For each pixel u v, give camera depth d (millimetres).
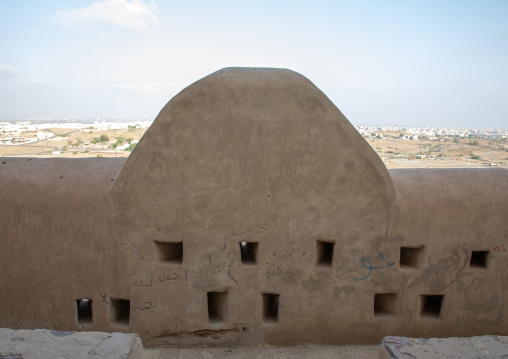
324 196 3125
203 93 2932
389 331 3338
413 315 3330
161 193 3098
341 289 3262
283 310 3273
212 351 3256
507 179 3352
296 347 3307
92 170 3250
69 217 3113
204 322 3268
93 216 3115
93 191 3113
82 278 3193
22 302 3211
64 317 3238
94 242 3150
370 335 3338
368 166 3066
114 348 2367
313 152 3049
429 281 3289
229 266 3209
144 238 3156
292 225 3168
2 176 3143
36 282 3188
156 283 3215
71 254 3160
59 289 3199
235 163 3064
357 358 3172
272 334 3303
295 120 2996
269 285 3242
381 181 3094
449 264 3275
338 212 3150
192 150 3033
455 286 3312
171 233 3154
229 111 2971
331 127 3004
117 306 3367
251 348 3297
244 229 3168
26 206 3096
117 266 3182
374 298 3533
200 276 3213
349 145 3031
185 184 3088
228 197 3121
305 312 3285
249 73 2955
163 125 2982
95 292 3215
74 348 2342
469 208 3211
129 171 3055
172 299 3236
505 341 2570
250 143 3033
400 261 3453
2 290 3193
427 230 3215
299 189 3117
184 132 3000
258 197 3127
